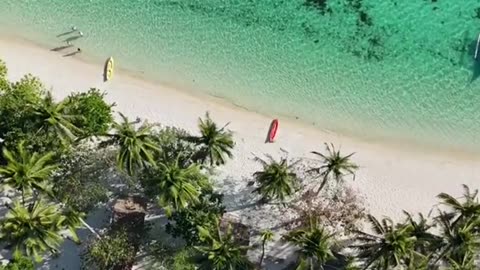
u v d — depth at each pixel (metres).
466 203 33.88
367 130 39.06
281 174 34.12
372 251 32.62
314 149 38.25
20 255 32.62
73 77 37.88
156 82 38.38
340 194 36.34
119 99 37.78
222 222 35.47
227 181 37.00
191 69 38.78
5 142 33.41
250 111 38.59
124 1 39.12
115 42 38.66
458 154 39.16
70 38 38.41
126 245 33.84
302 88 39.22
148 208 35.94
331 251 33.69
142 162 32.75
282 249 36.34
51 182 33.97
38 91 35.38
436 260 33.25
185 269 33.38
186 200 32.88
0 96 34.50
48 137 32.97
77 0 38.88
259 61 39.34
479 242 32.56
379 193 37.88
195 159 34.81
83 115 33.88
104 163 34.78
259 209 36.78
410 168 38.59
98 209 35.72
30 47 38.09
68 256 35.28
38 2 38.69
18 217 30.56
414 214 37.59
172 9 39.31
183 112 38.06
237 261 32.31
